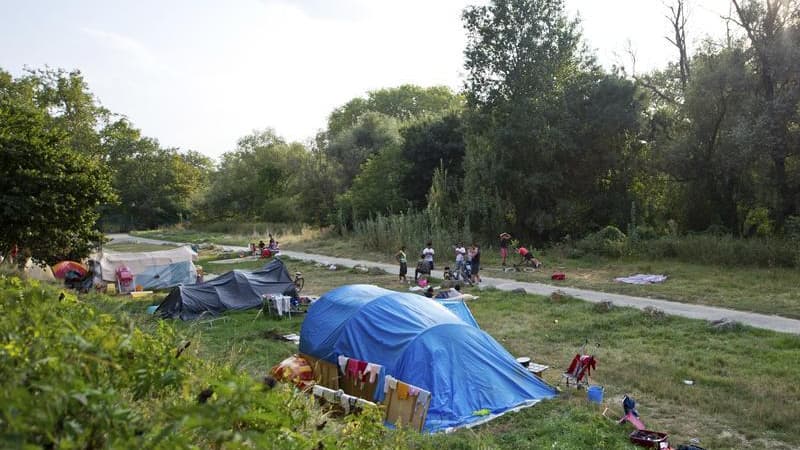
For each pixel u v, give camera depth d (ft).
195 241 198.49
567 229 118.01
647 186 122.52
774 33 96.84
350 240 144.46
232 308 71.51
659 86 129.18
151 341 16.53
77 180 66.49
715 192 108.68
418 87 282.97
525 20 120.88
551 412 36.60
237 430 11.23
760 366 43.55
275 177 241.14
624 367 44.52
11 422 8.18
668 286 75.87
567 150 116.98
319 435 14.69
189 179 296.51
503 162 120.57
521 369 40.57
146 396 13.73
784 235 93.15
